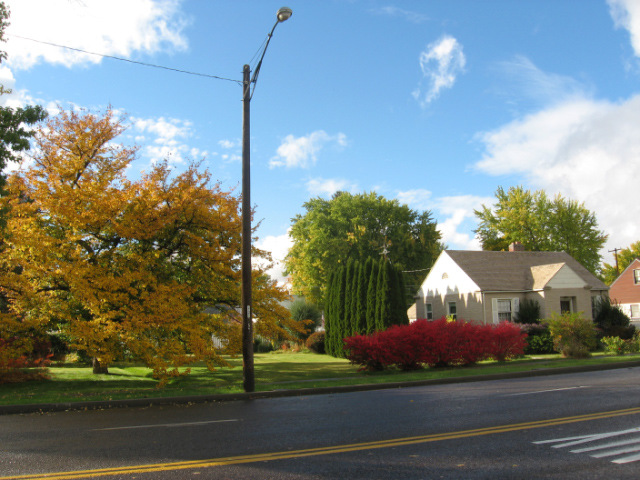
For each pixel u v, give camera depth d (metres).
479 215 58.91
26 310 17.31
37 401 11.88
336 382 15.45
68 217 15.36
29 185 16.56
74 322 15.09
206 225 17.67
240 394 13.39
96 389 14.70
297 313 39.97
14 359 19.31
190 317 17.02
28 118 15.83
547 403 10.24
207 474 5.66
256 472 5.71
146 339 15.49
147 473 5.73
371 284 28.70
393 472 5.64
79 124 18.03
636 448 6.50
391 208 58.25
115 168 18.61
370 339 19.28
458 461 6.04
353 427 8.25
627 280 53.47
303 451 6.64
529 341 26.67
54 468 5.98
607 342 24.53
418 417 9.05
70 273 15.16
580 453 6.31
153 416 10.12
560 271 31.20
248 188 14.80
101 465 6.09
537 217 53.50
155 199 16.22
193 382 17.05
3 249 17.58
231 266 18.75
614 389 12.13
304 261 53.16
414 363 19.36
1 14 14.11
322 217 55.78
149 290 16.64
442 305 35.09
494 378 16.64
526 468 5.72
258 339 39.84
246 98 14.94
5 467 6.05
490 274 32.97
